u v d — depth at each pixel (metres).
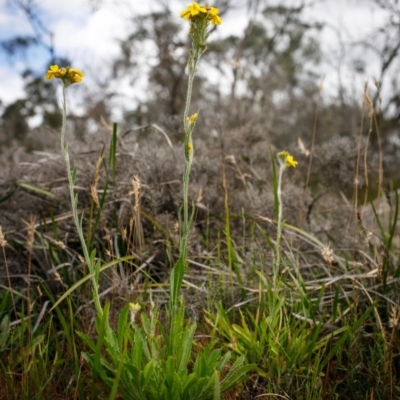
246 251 2.99
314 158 3.79
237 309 2.41
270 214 3.16
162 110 8.16
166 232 2.72
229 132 4.12
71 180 1.65
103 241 2.91
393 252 3.11
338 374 2.11
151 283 2.64
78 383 1.77
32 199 3.18
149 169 3.20
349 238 3.25
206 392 1.66
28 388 1.78
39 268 2.93
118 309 2.36
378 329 2.20
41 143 5.46
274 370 1.94
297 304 2.29
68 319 2.42
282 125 9.45
